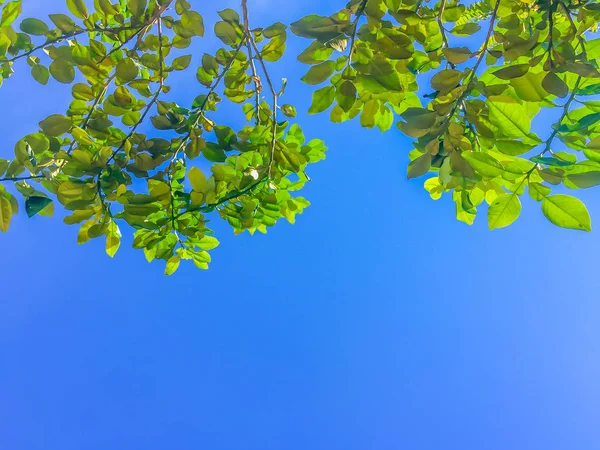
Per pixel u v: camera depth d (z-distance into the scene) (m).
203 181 1.21
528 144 1.00
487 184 1.11
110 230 1.29
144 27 1.14
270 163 1.27
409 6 1.05
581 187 0.99
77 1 1.17
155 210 1.23
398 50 1.02
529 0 1.08
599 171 0.98
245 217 1.31
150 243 1.27
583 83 1.00
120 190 1.22
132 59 1.20
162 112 1.23
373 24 1.01
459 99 1.00
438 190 1.29
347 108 1.06
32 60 1.21
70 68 1.18
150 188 1.23
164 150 1.23
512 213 1.05
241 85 1.30
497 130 1.01
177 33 1.18
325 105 1.09
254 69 1.22
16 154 1.16
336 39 1.02
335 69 1.07
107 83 1.22
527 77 0.97
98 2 1.17
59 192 1.20
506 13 1.13
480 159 0.99
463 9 1.17
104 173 1.21
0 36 1.16
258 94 1.28
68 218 1.23
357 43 1.04
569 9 1.03
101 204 1.23
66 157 1.20
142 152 1.23
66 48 1.17
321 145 1.42
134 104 1.24
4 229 1.18
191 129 1.23
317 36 1.02
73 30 1.16
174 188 1.36
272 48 1.21
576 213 1.01
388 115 1.21
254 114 1.31
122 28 1.15
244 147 1.25
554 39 1.03
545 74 0.97
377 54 1.03
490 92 0.99
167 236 1.34
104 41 1.33
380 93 1.09
